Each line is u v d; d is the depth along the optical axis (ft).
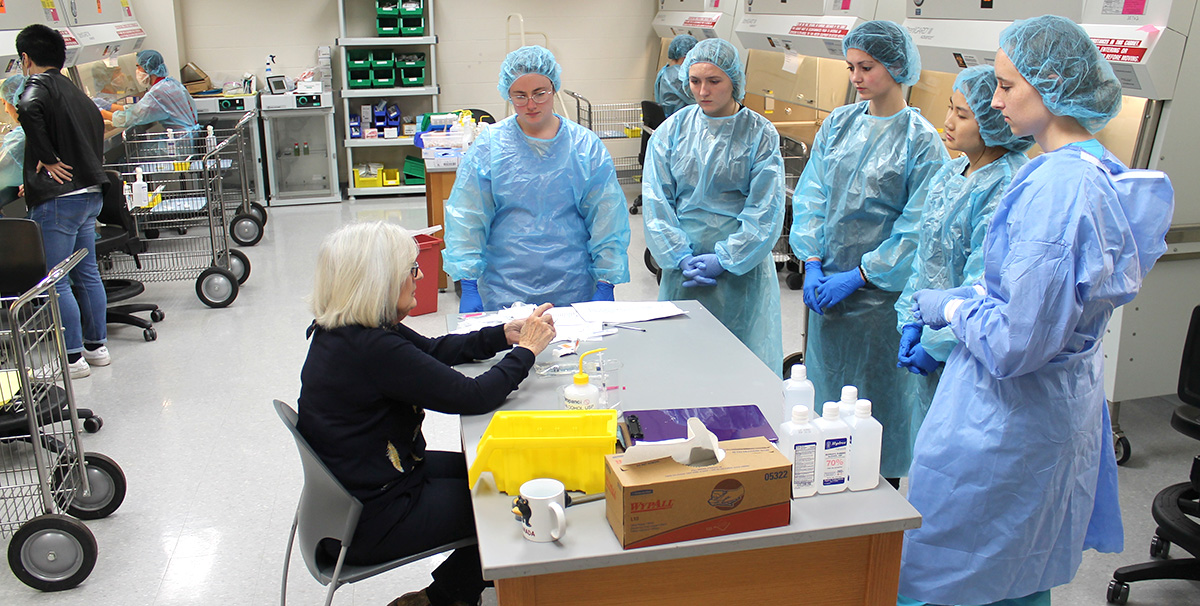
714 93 9.30
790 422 5.03
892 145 8.87
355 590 8.25
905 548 6.39
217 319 16.07
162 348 14.64
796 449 4.94
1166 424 11.59
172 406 12.35
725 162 9.53
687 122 9.75
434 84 25.66
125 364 13.94
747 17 18.11
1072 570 6.27
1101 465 6.48
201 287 16.62
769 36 16.81
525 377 6.44
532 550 4.50
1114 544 6.66
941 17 11.48
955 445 6.04
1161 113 9.48
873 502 4.96
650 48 27.53
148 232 20.02
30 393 8.08
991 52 10.37
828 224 9.45
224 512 9.61
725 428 5.74
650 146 10.06
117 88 21.40
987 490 5.92
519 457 4.97
